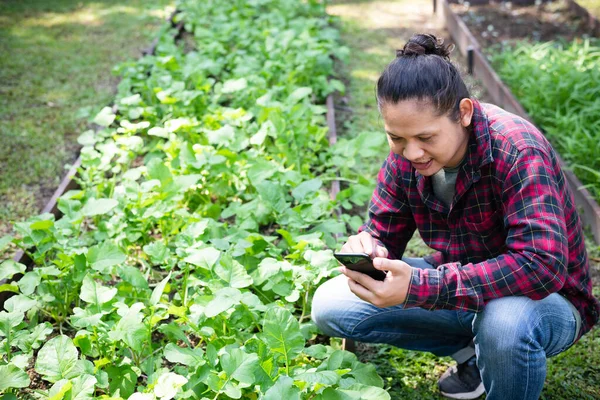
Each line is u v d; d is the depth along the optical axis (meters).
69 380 2.27
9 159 4.50
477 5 7.82
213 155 3.77
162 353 2.86
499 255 2.23
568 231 2.18
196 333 2.74
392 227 2.46
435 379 2.79
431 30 7.04
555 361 2.86
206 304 2.61
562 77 5.10
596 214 3.66
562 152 4.51
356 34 6.94
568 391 2.71
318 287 2.81
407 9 7.74
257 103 4.35
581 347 2.94
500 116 2.15
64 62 6.13
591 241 3.68
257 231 3.41
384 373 2.82
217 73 5.35
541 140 2.10
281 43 5.45
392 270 2.08
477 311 2.12
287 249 3.42
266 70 5.17
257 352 2.40
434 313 2.42
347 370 2.29
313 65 5.30
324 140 4.38
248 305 2.58
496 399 2.21
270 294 3.04
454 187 2.21
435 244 2.40
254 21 6.48
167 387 2.23
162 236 3.53
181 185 3.44
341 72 5.97
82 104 5.32
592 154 4.24
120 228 3.37
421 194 2.28
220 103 5.20
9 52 6.32
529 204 2.03
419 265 2.53
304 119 4.41
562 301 2.22
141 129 4.66
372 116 5.13
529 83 5.28
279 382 2.12
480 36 6.91
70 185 4.07
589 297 2.29
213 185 3.84
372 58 6.31
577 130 4.43
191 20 6.77
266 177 3.57
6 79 5.72
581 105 4.90
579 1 7.51
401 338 2.52
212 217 3.75
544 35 6.79
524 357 2.10
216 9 6.88
